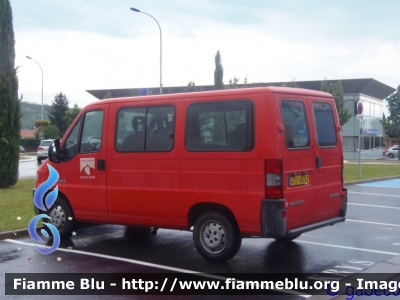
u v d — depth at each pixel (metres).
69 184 8.88
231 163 7.09
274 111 6.84
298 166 7.16
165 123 7.81
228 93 7.20
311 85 45.72
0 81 17.39
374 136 52.41
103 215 8.51
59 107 75.31
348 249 8.36
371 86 48.44
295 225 7.08
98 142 8.57
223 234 7.28
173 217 7.71
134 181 8.08
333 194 8.01
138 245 8.70
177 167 7.61
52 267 7.28
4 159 17.23
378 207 13.13
